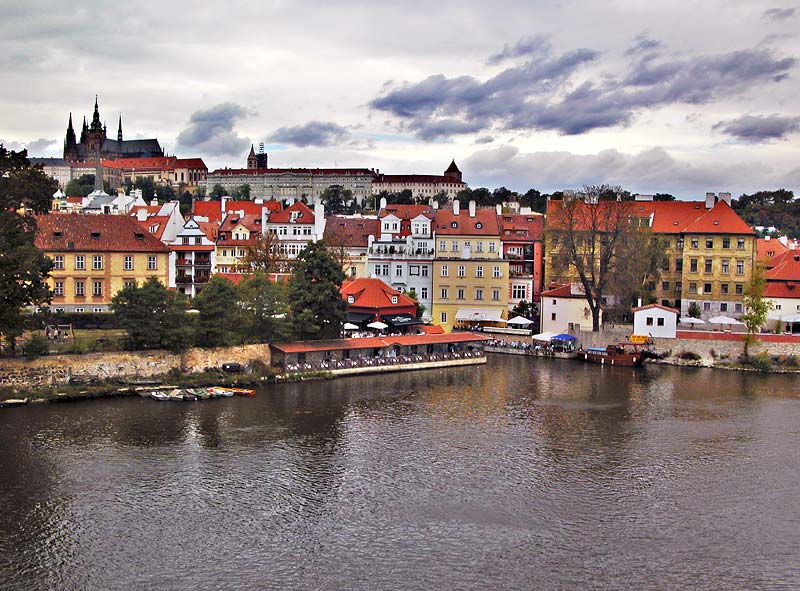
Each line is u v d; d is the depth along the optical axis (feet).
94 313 435.53
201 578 205.05
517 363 483.51
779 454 305.53
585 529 237.25
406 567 212.43
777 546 228.43
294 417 343.46
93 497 252.01
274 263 536.83
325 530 233.55
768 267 571.69
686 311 558.56
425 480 273.13
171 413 343.46
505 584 204.64
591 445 313.32
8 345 374.63
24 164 363.97
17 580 202.28
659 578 209.26
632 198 646.33
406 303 513.45
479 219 566.36
